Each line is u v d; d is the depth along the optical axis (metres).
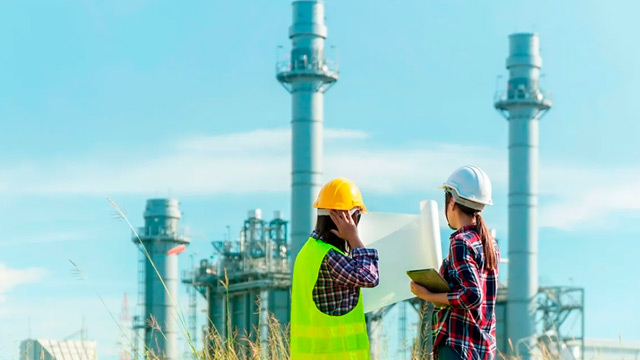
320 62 97.19
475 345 6.21
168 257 97.94
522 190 105.31
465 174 6.46
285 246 95.75
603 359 15.41
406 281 7.62
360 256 6.23
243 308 93.00
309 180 95.50
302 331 6.30
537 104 106.88
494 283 6.35
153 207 99.12
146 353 9.30
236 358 9.44
